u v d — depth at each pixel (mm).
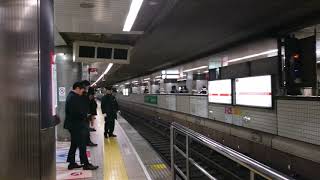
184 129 4051
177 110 16219
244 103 9062
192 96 13828
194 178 6762
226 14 8984
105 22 7770
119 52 10836
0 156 2754
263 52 15258
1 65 2781
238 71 10180
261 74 8961
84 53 10297
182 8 8219
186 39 13203
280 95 7629
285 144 6965
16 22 2824
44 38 2994
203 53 17812
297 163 6508
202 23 10117
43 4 2986
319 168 5832
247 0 7609
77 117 6094
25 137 2812
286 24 9688
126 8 6465
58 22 7730
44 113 2955
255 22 9969
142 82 45781
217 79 11180
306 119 6367
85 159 6164
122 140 9945
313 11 8453
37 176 2844
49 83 3104
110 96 10617
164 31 11164
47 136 3012
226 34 12070
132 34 10242
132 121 23438
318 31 9797
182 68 26562
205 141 3109
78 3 6078
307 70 7652
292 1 7648
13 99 2787
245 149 8906
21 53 2824
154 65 26750
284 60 8164
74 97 6094
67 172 5973
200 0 7523
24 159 2807
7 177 2762
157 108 20922
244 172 7055
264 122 8094
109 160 7016
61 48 10523
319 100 5988
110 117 10570
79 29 8625
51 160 3145
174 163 4633
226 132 10234
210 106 11820
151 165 7078
